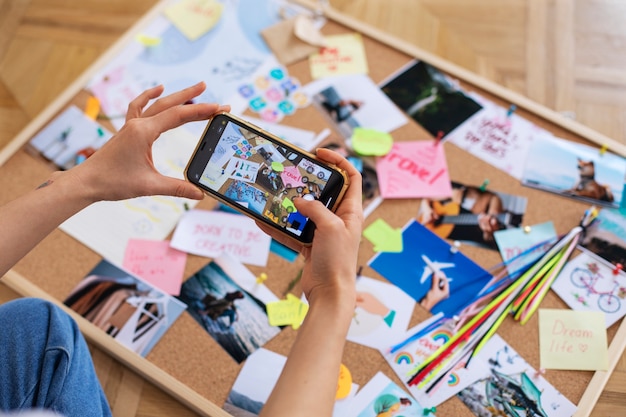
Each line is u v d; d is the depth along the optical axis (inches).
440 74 48.1
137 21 52.9
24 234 25.0
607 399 37.8
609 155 44.4
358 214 26.5
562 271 40.4
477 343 38.2
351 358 38.2
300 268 40.8
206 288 40.3
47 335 30.2
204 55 49.3
